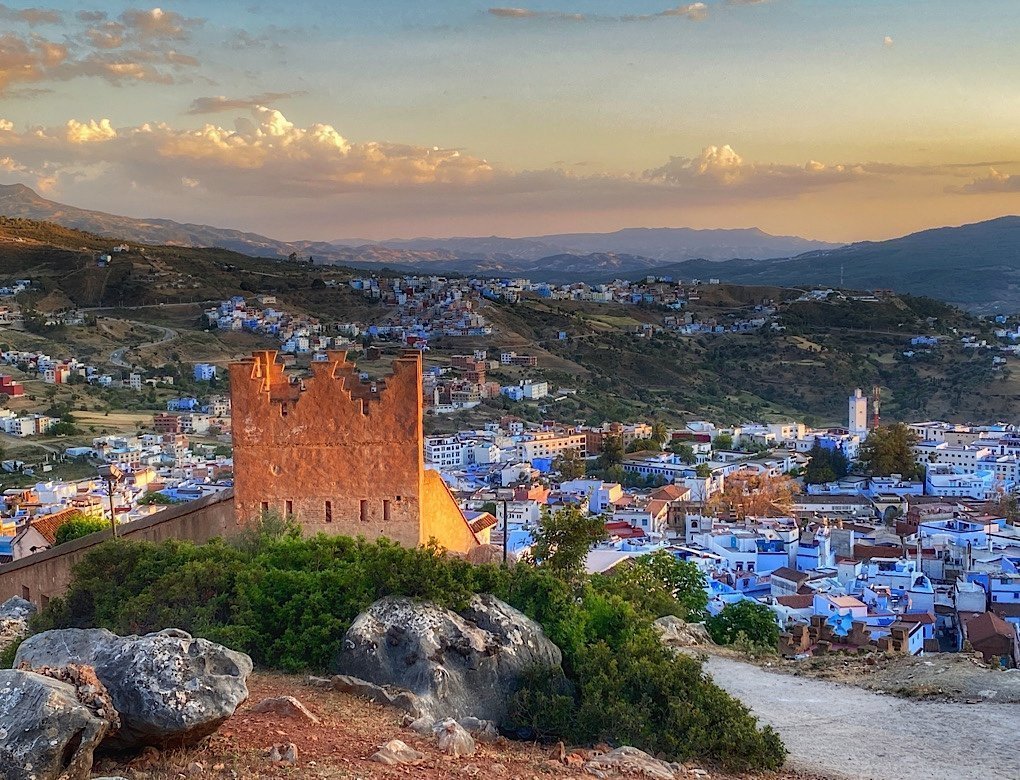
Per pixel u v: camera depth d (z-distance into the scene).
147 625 37.19
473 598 36.94
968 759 34.16
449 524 52.22
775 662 51.41
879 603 120.81
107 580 40.00
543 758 29.02
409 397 47.06
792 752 35.09
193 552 40.59
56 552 52.81
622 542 138.25
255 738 25.59
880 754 34.78
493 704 33.62
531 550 59.94
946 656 49.50
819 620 92.25
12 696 19.94
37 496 185.38
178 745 23.70
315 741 26.09
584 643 37.81
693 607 71.88
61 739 19.42
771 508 179.88
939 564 146.38
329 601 36.69
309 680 32.91
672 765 30.98
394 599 35.72
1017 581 127.88
